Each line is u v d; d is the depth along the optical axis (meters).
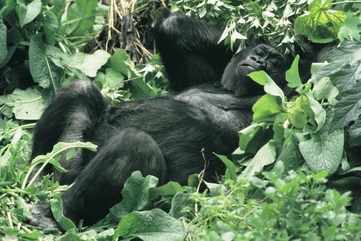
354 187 11.73
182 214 11.35
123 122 13.26
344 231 9.95
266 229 9.89
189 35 14.39
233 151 13.16
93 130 13.03
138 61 15.54
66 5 15.48
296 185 10.17
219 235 10.28
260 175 11.88
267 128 12.35
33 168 12.43
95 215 11.88
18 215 11.66
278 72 13.71
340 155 11.58
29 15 14.42
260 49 13.80
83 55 14.85
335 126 11.45
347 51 11.70
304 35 13.52
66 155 12.55
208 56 14.51
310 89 12.35
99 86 14.73
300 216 10.02
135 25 15.87
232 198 11.22
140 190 11.57
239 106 13.53
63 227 11.47
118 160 11.82
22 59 14.91
